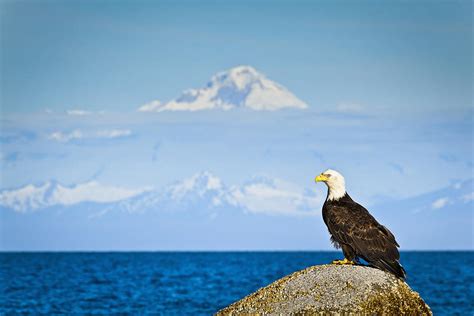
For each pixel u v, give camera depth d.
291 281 20.39
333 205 22.52
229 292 57.91
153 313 45.09
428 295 56.34
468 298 53.97
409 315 19.62
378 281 19.86
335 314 19.30
